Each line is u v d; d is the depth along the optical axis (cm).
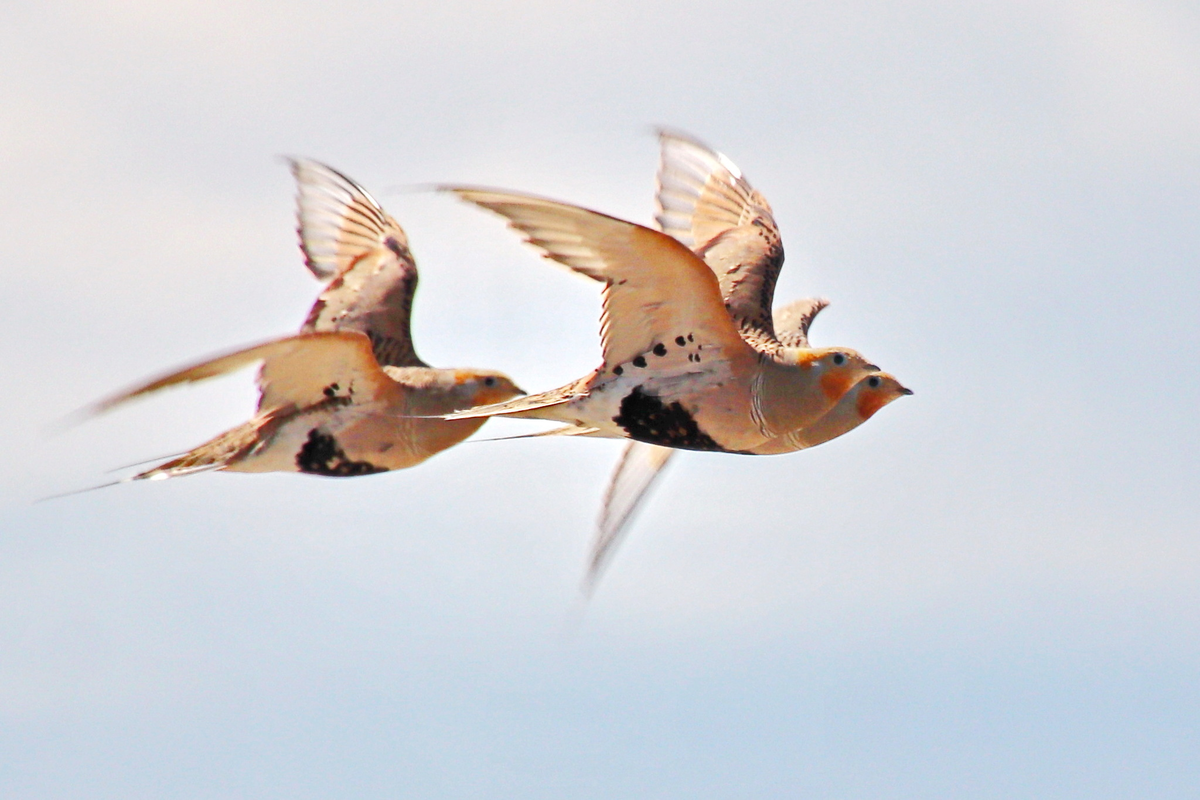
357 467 1772
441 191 1255
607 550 1705
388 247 2011
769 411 1495
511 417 1505
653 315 1442
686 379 1477
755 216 1752
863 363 1524
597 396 1477
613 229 1328
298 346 1673
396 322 1917
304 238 2056
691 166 1797
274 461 1741
